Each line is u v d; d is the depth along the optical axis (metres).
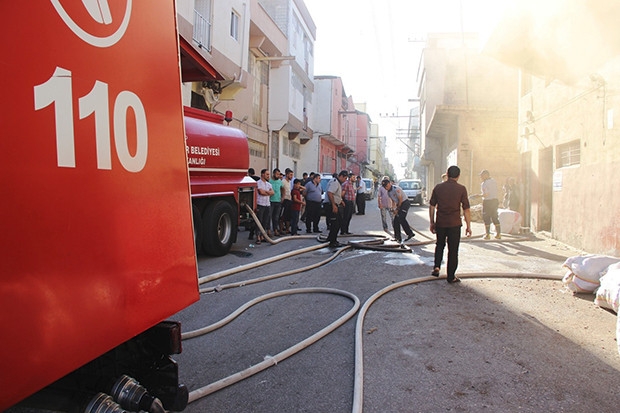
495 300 5.56
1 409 1.25
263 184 10.85
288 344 4.23
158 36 2.12
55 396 1.86
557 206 10.55
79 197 1.56
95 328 1.61
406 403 3.08
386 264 8.00
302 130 26.89
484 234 11.99
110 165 1.73
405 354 3.92
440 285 6.35
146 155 1.98
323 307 5.39
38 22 1.40
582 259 5.80
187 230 2.32
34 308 1.36
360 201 19.98
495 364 3.68
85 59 1.61
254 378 3.49
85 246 1.58
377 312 5.12
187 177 2.36
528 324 4.65
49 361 1.41
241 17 16.30
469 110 19.06
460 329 4.52
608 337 4.26
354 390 3.15
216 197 8.90
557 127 10.49
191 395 3.09
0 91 1.27
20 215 1.32
